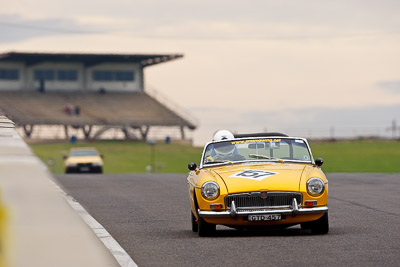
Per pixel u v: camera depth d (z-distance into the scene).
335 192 77.56
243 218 38.34
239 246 34.81
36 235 9.26
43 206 9.68
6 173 10.34
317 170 40.91
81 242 9.44
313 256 30.84
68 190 85.94
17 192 9.80
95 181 107.75
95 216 53.91
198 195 39.19
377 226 44.12
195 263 29.73
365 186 87.88
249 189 38.22
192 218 43.00
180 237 39.81
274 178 38.88
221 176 39.69
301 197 38.38
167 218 52.38
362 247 33.75
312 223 39.34
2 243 9.02
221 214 38.25
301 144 44.12
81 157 176.00
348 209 57.34
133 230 44.16
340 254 31.38
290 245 34.75
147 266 29.14
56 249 9.22
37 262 9.02
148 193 80.50
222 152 43.66
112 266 27.62
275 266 28.25
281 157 43.44
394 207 58.84
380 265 28.08
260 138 44.31
